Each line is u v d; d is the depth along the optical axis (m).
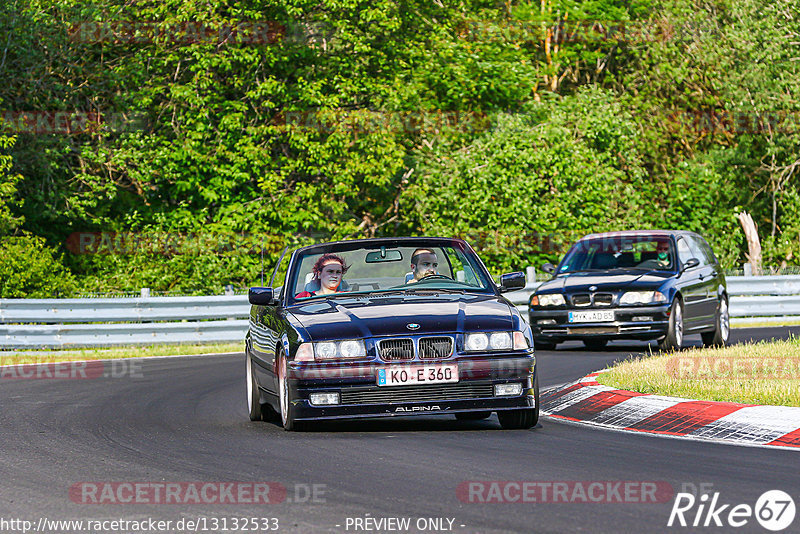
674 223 127.25
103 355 69.75
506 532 20.16
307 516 21.84
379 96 108.75
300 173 110.12
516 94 123.81
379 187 117.12
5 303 72.88
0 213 92.69
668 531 20.02
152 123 109.50
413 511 21.98
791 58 133.00
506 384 32.41
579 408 37.16
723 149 136.88
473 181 109.50
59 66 105.25
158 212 108.62
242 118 106.94
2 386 51.94
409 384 31.94
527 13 135.88
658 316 58.03
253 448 30.62
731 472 25.45
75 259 109.44
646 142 131.25
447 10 125.88
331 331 32.44
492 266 112.25
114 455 30.19
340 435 32.84
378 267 38.06
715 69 131.75
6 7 101.25
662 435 31.75
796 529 20.03
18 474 27.55
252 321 40.28
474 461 27.50
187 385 50.84
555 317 60.09
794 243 130.50
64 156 106.62
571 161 110.88
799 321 84.56
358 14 110.38
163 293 95.44
